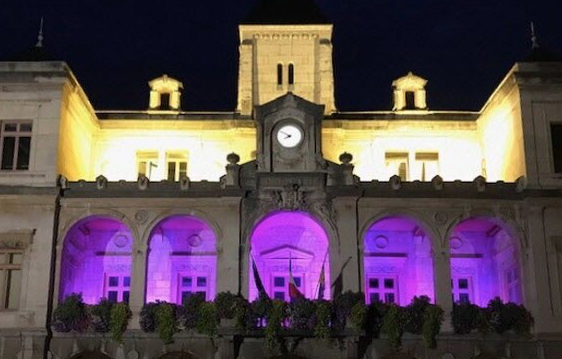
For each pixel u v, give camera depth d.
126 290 38.50
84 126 40.44
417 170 41.88
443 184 36.22
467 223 38.09
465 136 42.41
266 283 38.09
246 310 33.50
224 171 41.72
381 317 34.03
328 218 35.66
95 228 38.62
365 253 39.03
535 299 34.84
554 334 34.19
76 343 34.16
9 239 35.16
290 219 37.19
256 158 36.47
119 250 38.81
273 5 45.28
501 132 39.47
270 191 35.88
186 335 34.03
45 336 33.88
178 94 43.84
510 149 38.25
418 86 43.47
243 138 41.91
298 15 44.81
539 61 38.38
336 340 33.78
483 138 41.97
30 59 38.09
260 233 38.44
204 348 33.91
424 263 38.91
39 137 36.44
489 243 39.66
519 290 36.06
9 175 36.00
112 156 42.03
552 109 37.09
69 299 34.38
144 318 34.03
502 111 39.31
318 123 36.78
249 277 35.62
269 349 33.78
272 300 33.84
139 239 35.56
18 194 35.47
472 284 39.34
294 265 38.34
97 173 41.78
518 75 37.12
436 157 42.16
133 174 41.84
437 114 42.53
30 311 34.22
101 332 34.28
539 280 35.03
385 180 41.59
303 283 38.09
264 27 44.38
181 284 38.62
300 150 36.44
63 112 37.12
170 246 38.94
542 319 34.50
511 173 38.06
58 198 35.81
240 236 35.34
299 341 33.81
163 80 43.81
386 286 38.91
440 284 35.12
